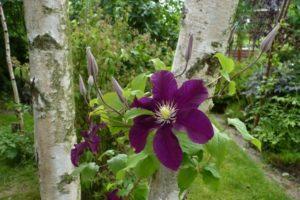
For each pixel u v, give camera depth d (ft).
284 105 17.87
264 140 16.57
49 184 5.94
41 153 5.82
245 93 19.85
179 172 3.08
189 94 2.78
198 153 3.09
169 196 3.29
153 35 17.10
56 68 5.55
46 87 5.55
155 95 2.84
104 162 8.77
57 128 5.74
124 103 3.30
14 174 12.91
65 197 6.04
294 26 18.35
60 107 5.71
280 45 18.10
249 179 13.58
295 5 18.39
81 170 4.05
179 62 3.30
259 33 22.88
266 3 22.21
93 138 4.02
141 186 4.64
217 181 3.36
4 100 21.50
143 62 11.43
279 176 14.48
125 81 10.55
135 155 3.13
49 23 5.35
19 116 14.71
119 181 5.31
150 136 2.89
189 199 11.60
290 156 15.61
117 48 10.87
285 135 16.69
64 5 5.57
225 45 3.26
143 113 2.77
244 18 22.38
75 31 10.36
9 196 11.57
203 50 3.17
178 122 2.69
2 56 22.34
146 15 16.76
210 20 3.12
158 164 2.96
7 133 14.19
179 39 3.33
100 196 9.86
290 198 12.60
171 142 2.66
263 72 19.25
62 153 5.85
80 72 10.06
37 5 5.26
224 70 3.13
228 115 21.35
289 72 18.01
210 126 2.58
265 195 12.46
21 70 13.44
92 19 11.70
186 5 3.24
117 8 14.44
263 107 17.93
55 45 5.47
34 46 5.43
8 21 21.90
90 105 3.87
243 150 16.48
